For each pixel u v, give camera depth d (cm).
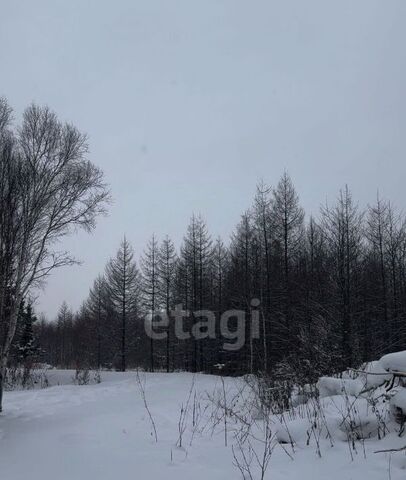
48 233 1278
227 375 3159
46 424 885
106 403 1212
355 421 637
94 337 4744
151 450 640
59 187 1271
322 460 558
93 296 4850
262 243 3030
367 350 1903
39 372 2731
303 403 888
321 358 1270
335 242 2416
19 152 1217
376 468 513
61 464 592
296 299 2684
